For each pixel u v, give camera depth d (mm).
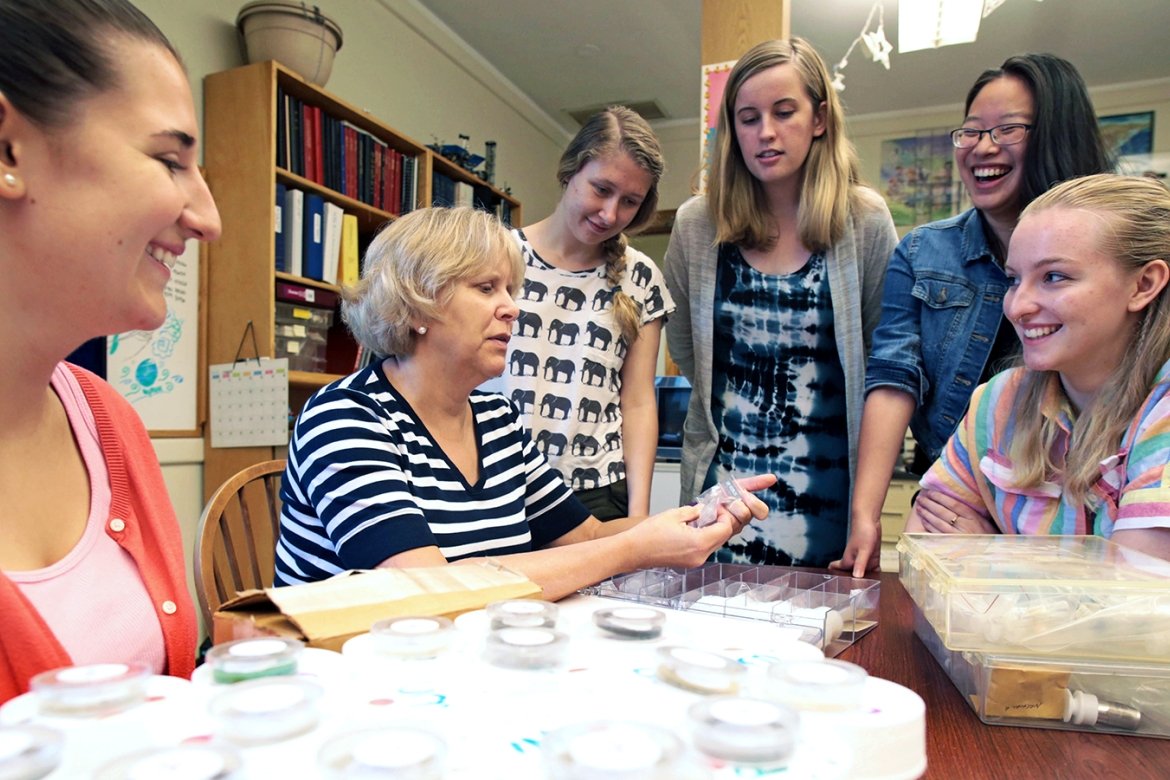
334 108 2514
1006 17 3408
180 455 2229
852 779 323
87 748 303
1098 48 3701
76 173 483
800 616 671
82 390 671
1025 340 943
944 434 1468
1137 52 3738
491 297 969
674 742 295
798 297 1522
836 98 1472
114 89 486
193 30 2322
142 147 501
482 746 316
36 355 551
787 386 1546
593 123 1392
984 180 1409
